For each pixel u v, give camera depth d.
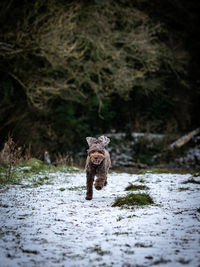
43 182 17.55
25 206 12.02
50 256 7.22
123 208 11.80
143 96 46.12
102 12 35.06
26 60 32.19
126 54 36.19
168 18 45.84
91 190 13.77
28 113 34.38
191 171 25.06
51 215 10.78
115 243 7.98
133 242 8.02
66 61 32.56
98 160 12.77
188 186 15.80
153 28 36.91
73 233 8.89
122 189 16.16
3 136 31.03
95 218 10.45
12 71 32.50
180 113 46.75
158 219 10.01
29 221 10.03
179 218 10.08
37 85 30.91
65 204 12.59
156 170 22.39
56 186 16.59
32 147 30.62
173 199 13.13
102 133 41.62
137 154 36.03
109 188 16.47
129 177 19.95
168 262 6.73
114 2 35.66
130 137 39.41
